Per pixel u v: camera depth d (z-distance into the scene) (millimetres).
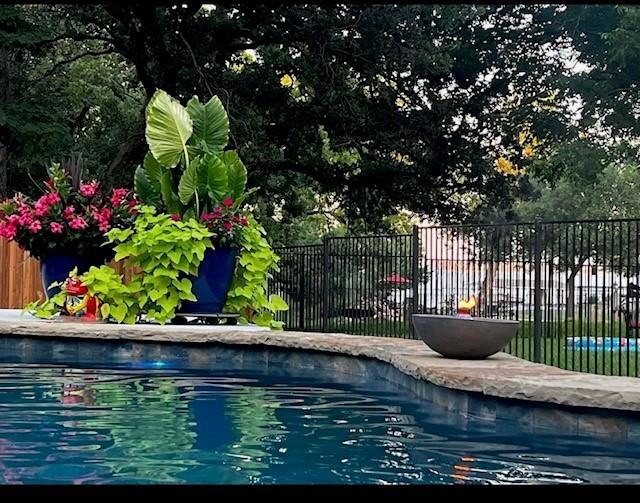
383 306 12008
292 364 8164
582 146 21188
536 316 8703
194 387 6473
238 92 21344
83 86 26297
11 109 18922
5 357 8672
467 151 21562
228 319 10117
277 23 20531
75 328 8609
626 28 19469
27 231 9930
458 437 4469
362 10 19875
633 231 19812
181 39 20109
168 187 9961
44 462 3615
